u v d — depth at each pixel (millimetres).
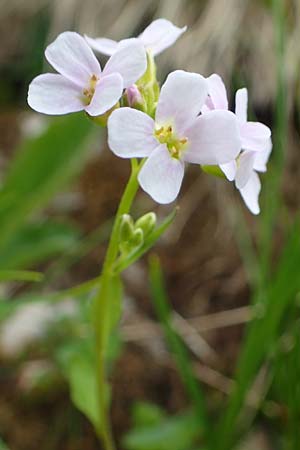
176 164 153
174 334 202
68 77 158
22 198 223
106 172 285
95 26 308
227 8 294
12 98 324
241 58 292
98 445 217
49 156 224
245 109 159
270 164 244
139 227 171
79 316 226
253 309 208
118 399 225
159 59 292
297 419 194
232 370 228
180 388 226
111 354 212
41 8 323
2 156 290
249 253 242
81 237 262
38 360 226
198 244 257
